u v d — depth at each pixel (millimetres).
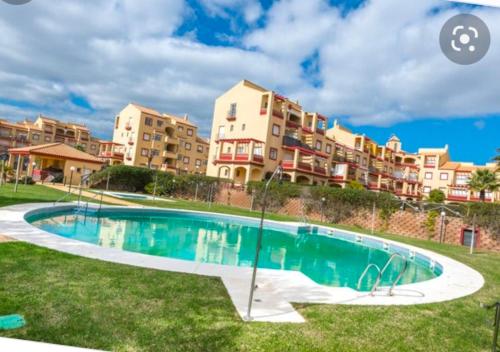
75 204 15703
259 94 38875
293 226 19125
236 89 41281
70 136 69938
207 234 16141
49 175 31484
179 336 3910
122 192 31250
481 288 8102
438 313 5773
